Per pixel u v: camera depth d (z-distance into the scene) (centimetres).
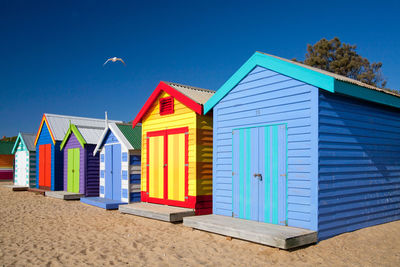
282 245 638
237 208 870
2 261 657
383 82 3052
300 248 673
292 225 743
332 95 746
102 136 1485
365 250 669
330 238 722
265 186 802
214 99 947
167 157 1120
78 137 1655
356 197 793
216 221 820
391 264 596
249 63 853
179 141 1077
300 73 739
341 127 761
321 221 706
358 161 802
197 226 826
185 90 1127
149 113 1213
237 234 724
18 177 2366
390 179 906
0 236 871
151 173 1189
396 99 894
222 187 915
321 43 3147
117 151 1405
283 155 768
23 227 986
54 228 966
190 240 781
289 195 752
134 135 1395
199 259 649
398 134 948
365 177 821
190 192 1023
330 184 727
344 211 759
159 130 1162
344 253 650
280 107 781
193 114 1029
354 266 586
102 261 654
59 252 717
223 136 919
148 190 1200
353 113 797
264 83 820
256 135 831
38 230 941
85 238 838
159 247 738
